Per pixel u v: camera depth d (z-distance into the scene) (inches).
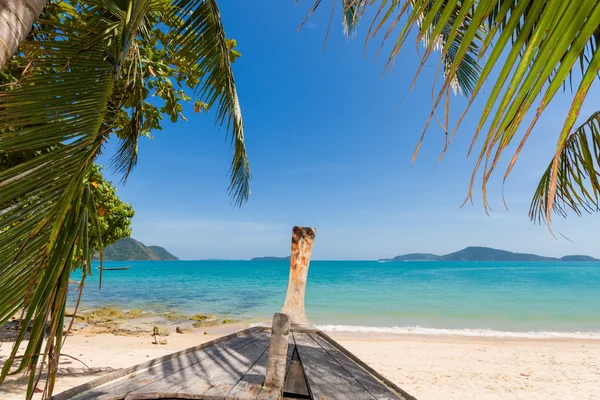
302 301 166.9
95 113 62.4
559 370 304.2
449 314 682.2
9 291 44.9
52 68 70.2
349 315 668.7
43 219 48.7
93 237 329.1
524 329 532.1
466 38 22.5
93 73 68.6
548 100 20.2
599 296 974.4
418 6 24.4
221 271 2797.7
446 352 365.7
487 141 22.3
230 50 177.3
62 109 59.2
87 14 104.0
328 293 1078.4
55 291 45.7
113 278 1892.2
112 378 78.1
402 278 1844.2
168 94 172.9
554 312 703.7
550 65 20.4
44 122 56.6
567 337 470.0
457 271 2701.8
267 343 127.4
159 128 181.6
